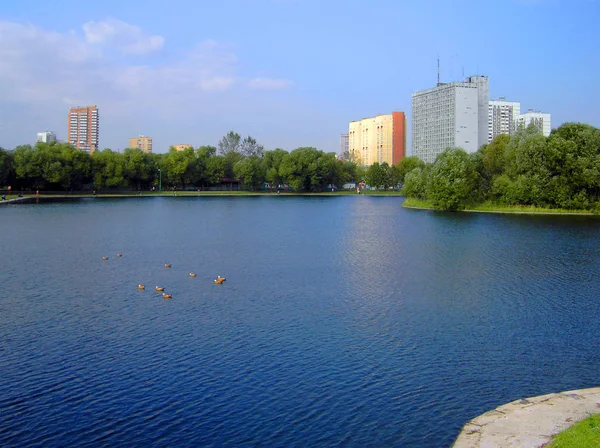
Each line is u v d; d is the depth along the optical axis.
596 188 136.62
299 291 51.91
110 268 62.88
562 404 26.73
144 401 28.91
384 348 36.59
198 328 40.53
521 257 71.00
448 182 146.00
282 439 25.39
